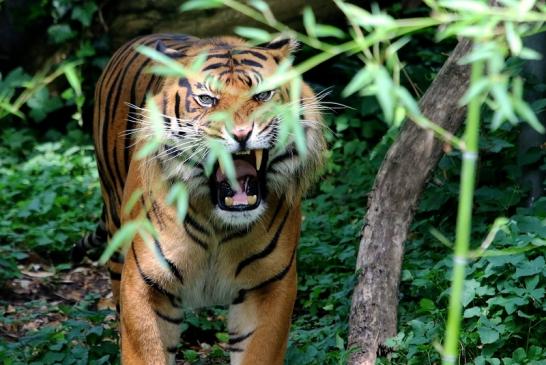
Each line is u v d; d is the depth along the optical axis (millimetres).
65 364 9195
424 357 8594
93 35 18734
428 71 15062
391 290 9031
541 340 8602
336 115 17359
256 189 7734
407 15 17312
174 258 8055
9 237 13539
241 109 7367
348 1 17328
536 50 10984
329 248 11969
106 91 10312
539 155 11133
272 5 17406
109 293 12555
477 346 8766
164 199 7945
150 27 18453
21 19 19219
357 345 8953
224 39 8922
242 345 8438
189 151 7645
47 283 12695
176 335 8445
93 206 14922
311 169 8070
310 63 4242
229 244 8094
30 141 18391
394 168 9023
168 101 7723
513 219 9406
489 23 4008
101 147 10305
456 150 11477
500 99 3803
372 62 4074
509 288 8547
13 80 17484
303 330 10078
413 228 11578
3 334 10828
